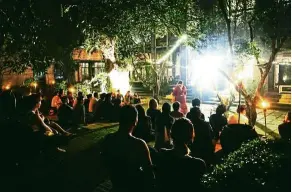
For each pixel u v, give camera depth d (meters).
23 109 6.98
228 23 7.89
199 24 9.37
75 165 7.11
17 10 7.04
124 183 3.39
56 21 10.67
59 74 20.67
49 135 7.46
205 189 3.02
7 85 17.73
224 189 3.04
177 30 9.70
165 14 9.77
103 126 11.80
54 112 13.94
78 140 9.53
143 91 23.36
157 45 23.08
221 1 7.75
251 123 8.38
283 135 5.29
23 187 5.00
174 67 24.00
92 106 13.66
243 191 2.97
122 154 3.37
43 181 5.93
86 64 23.14
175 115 7.61
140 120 7.91
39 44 9.12
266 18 7.90
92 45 14.00
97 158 7.66
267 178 3.02
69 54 15.11
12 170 4.35
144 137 7.98
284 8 7.66
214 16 9.67
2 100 4.77
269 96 17.62
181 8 9.24
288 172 3.04
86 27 12.37
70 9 12.56
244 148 4.09
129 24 11.58
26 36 8.11
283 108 16.00
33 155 4.52
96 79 18.36
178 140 3.12
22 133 4.32
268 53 9.84
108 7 11.16
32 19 7.66
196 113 6.21
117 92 14.88
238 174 3.07
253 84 16.69
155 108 8.69
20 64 9.84
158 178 3.20
